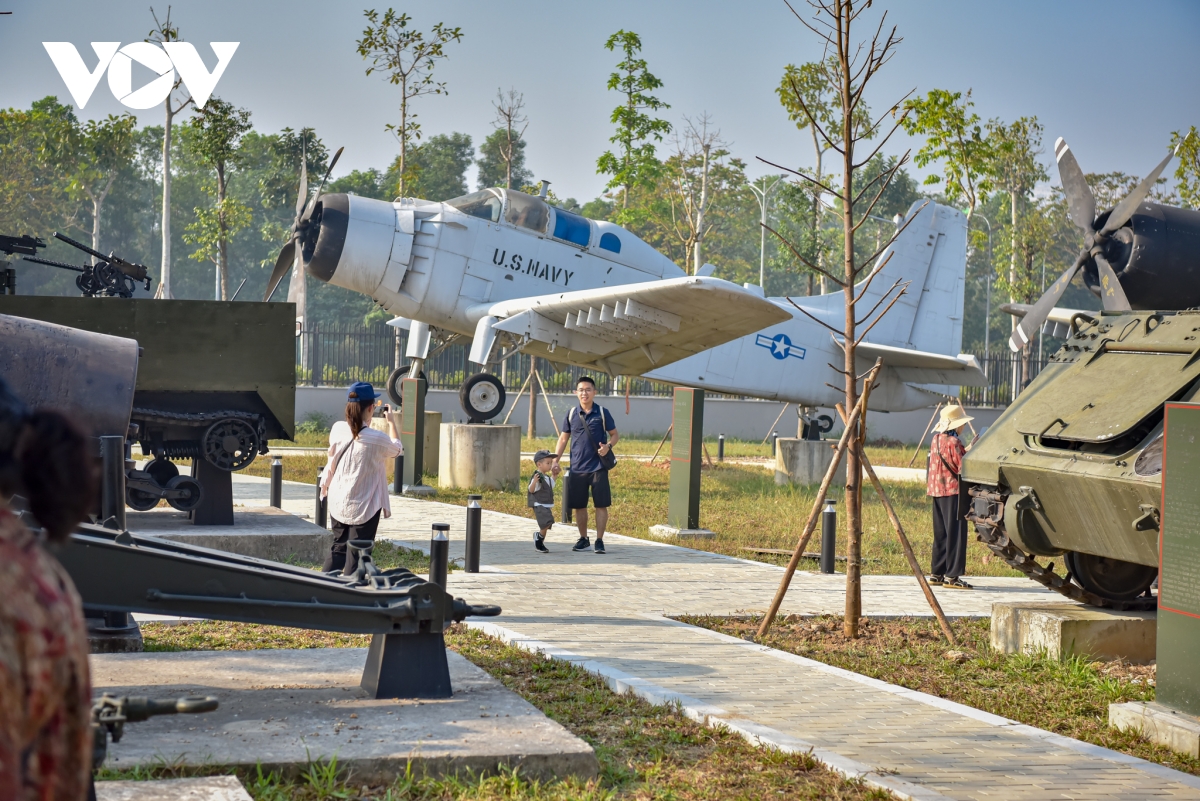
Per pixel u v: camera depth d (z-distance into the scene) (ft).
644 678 22.12
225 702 18.42
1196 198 97.40
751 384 84.33
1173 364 26.86
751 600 33.17
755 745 17.94
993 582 39.34
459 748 16.17
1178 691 20.26
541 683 21.80
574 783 15.75
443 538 25.45
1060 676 24.35
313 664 21.61
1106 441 25.46
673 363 80.38
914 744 18.30
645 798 15.58
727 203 167.32
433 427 75.77
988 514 29.27
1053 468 26.18
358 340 128.06
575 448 42.50
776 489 70.33
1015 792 15.90
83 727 6.31
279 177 209.26
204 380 38.93
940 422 38.63
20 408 6.64
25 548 6.21
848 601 28.40
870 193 206.90
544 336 69.46
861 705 20.89
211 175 277.23
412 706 18.45
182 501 38.65
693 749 17.97
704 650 25.45
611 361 75.10
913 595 35.47
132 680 19.81
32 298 36.96
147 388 38.34
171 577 17.75
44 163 209.77
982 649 27.43
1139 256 41.75
